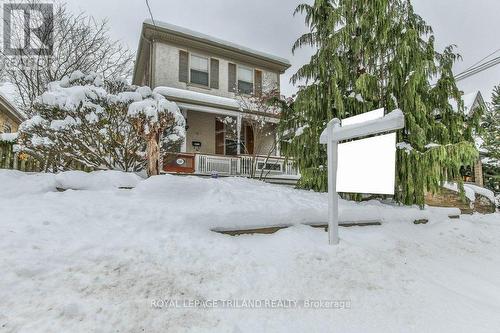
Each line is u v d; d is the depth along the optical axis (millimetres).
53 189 4434
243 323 2260
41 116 5559
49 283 2344
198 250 3238
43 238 2877
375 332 2254
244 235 3943
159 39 12102
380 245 4324
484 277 3734
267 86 13125
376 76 6555
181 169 9648
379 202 6613
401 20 6512
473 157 5207
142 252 2988
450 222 6293
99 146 6074
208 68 13156
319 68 6871
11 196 3941
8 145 6113
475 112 6633
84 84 6582
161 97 6793
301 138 6820
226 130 12797
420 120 6184
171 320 2180
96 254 2814
